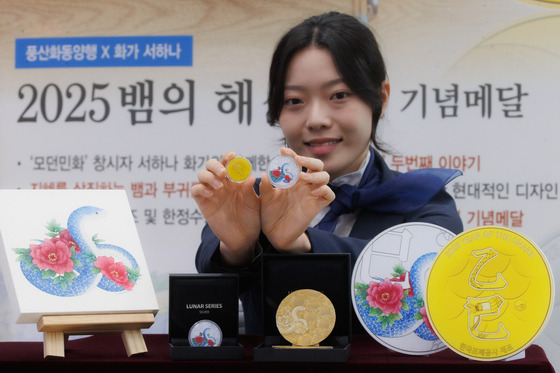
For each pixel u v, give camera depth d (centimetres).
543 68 240
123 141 252
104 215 136
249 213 132
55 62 254
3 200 133
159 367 120
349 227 184
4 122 254
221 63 250
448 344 119
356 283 129
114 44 253
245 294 158
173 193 251
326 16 177
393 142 243
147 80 252
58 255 128
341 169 179
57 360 121
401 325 127
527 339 119
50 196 136
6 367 120
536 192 239
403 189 181
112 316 124
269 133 248
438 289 121
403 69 243
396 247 131
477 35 241
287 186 126
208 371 120
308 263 128
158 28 252
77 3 255
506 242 122
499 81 241
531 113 240
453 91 242
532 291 121
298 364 119
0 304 241
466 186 241
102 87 253
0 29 255
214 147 250
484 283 121
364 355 126
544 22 239
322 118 173
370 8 243
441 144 242
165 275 249
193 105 251
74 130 253
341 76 172
